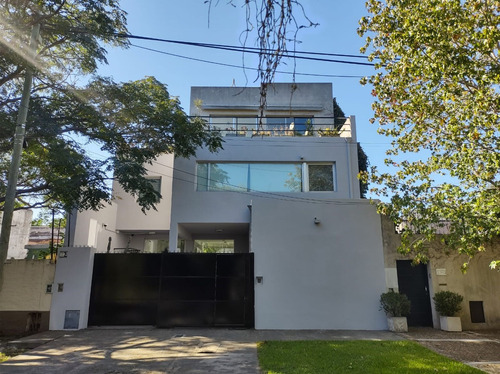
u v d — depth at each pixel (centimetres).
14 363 710
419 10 762
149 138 1249
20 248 2053
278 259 1146
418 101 891
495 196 812
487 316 1120
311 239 1166
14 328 1059
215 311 1101
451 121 828
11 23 907
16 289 1084
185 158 1469
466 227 873
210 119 1808
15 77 1035
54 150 1018
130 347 838
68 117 1122
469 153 827
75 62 1136
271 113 1834
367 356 734
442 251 1159
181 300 1104
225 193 1449
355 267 1148
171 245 1403
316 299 1118
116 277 1122
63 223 2200
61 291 1085
